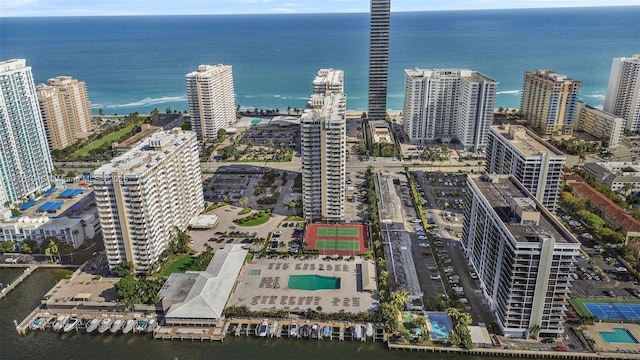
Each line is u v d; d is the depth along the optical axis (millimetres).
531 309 187750
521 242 177000
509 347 189875
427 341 195625
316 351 196125
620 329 199750
